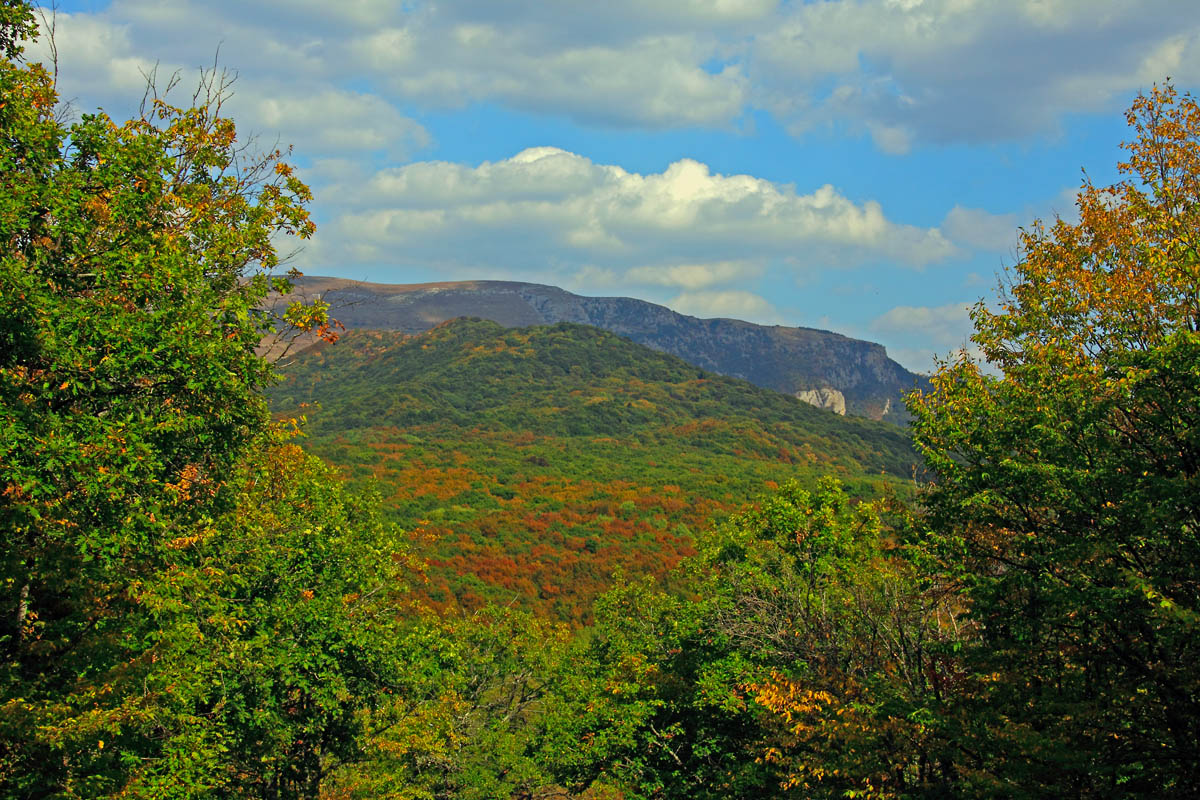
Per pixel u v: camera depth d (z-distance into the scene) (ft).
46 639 34.37
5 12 36.01
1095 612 37.86
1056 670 41.81
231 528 47.62
